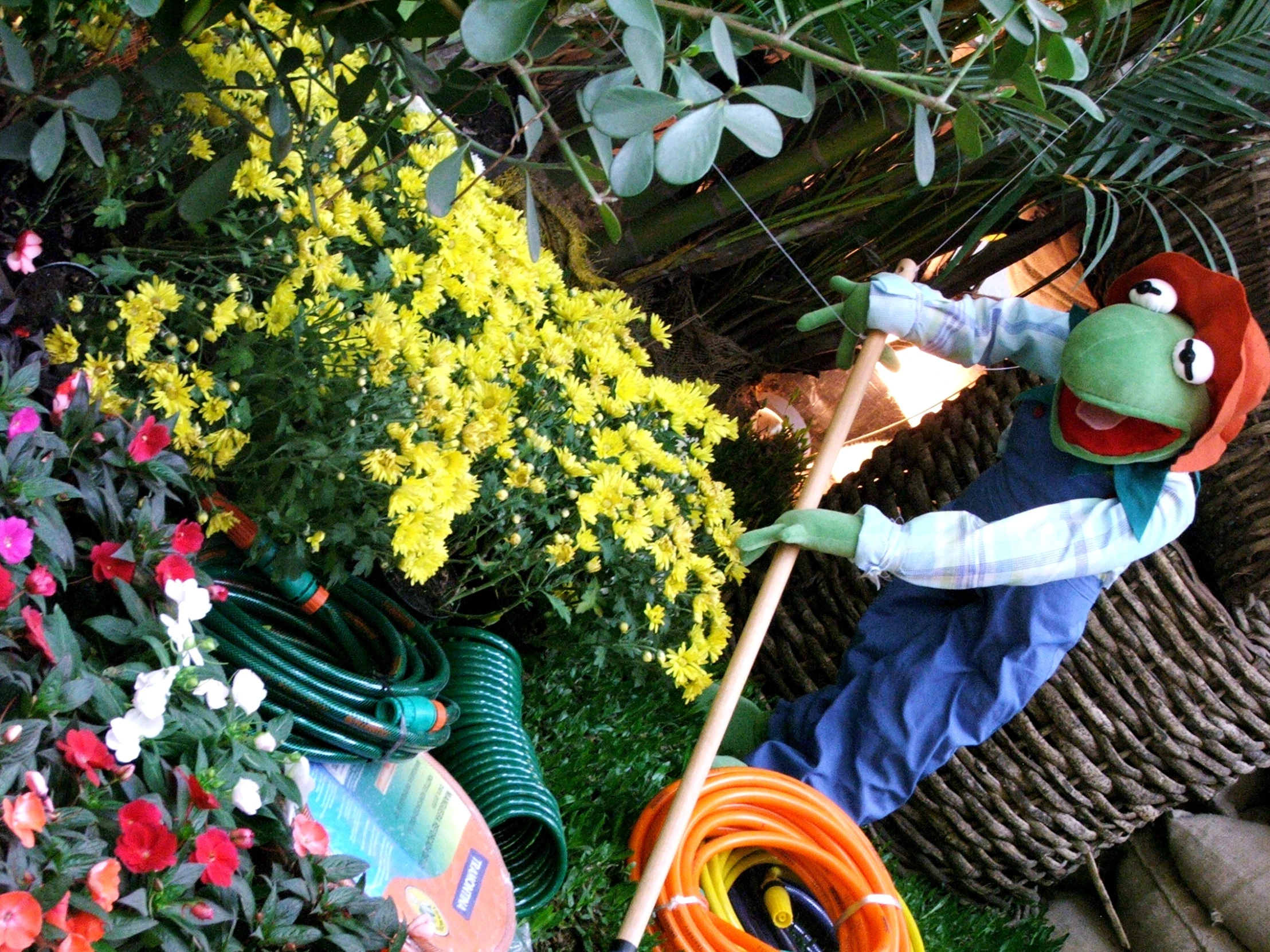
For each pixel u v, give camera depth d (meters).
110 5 1.43
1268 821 2.96
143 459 1.32
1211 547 2.53
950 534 2.11
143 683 1.09
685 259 2.75
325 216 1.63
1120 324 2.01
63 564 1.21
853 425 3.71
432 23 1.19
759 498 2.95
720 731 1.97
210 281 1.62
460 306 1.83
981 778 2.58
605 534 1.91
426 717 1.53
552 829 1.69
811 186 2.89
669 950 1.93
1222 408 1.95
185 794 1.09
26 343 1.42
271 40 1.42
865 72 1.29
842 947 2.10
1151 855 2.90
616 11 1.02
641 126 1.07
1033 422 2.23
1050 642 2.20
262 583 1.63
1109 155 2.46
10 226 1.41
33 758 1.00
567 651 2.03
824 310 2.33
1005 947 2.65
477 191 1.99
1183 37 2.41
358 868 1.21
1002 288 3.56
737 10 2.29
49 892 0.95
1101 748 2.53
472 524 1.80
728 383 3.10
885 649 2.35
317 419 1.54
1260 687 2.44
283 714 1.28
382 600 1.72
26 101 1.23
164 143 1.50
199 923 1.05
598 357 2.05
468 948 1.47
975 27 2.47
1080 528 2.09
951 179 2.79
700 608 1.99
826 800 2.12
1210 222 2.42
